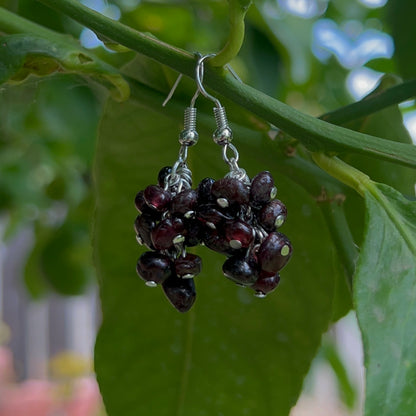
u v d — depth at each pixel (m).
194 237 0.16
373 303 0.15
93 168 0.21
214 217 0.16
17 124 0.42
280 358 0.21
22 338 1.00
